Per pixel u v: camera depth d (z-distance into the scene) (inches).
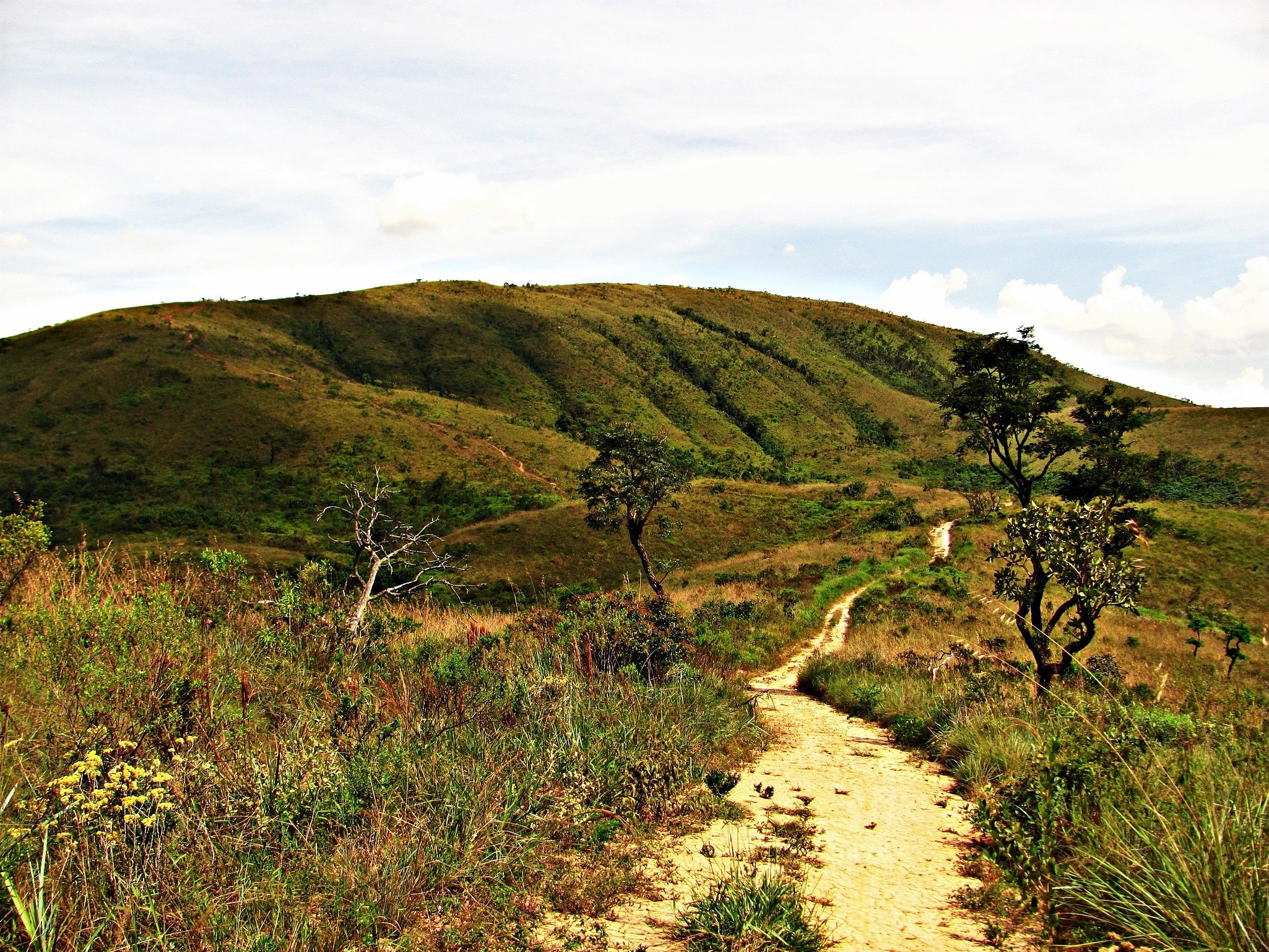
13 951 99.8
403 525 400.5
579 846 165.9
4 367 4234.7
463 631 346.9
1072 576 384.2
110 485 3248.0
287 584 321.1
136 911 110.6
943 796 238.2
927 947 120.4
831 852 176.1
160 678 178.9
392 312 6008.9
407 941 116.4
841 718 417.4
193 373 4190.5
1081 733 185.8
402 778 167.8
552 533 2566.4
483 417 4293.8
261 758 167.6
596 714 247.6
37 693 171.6
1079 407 895.7
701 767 237.6
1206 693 293.6
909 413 5792.3
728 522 2650.1
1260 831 122.0
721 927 120.8
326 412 3922.2
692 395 5629.9
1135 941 117.7
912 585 1266.0
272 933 111.7
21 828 118.4
